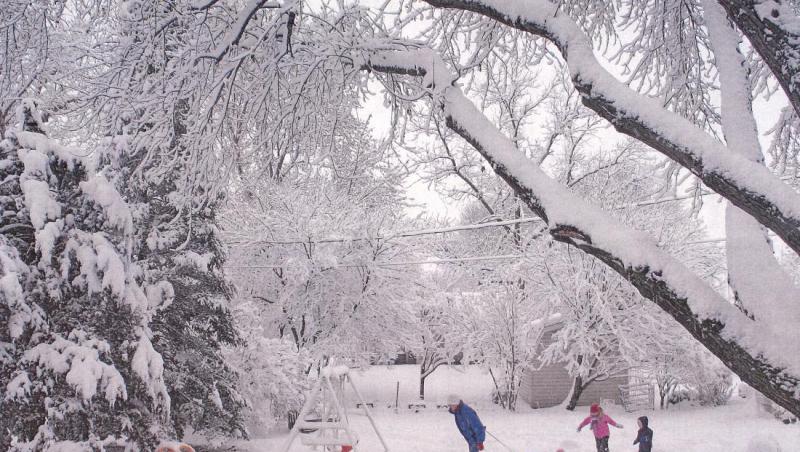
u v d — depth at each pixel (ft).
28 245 26.27
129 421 31.35
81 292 26.78
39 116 27.07
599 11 23.29
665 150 12.51
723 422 63.62
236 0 25.34
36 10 24.18
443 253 98.07
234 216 71.46
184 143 21.34
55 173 26.81
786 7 11.93
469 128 15.39
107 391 25.80
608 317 67.36
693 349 73.20
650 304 71.72
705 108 22.99
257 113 23.41
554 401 80.48
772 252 12.96
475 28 22.03
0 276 23.03
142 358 28.60
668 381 78.64
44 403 26.02
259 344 55.21
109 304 27.45
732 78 14.82
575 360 72.84
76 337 26.58
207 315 46.11
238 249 73.26
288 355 58.90
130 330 28.76
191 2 21.03
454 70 23.03
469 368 110.01
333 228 72.84
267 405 55.77
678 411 74.95
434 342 88.02
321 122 24.68
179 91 20.94
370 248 75.61
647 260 12.09
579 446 51.80
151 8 20.85
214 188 23.06
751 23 12.10
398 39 18.52
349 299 76.64
